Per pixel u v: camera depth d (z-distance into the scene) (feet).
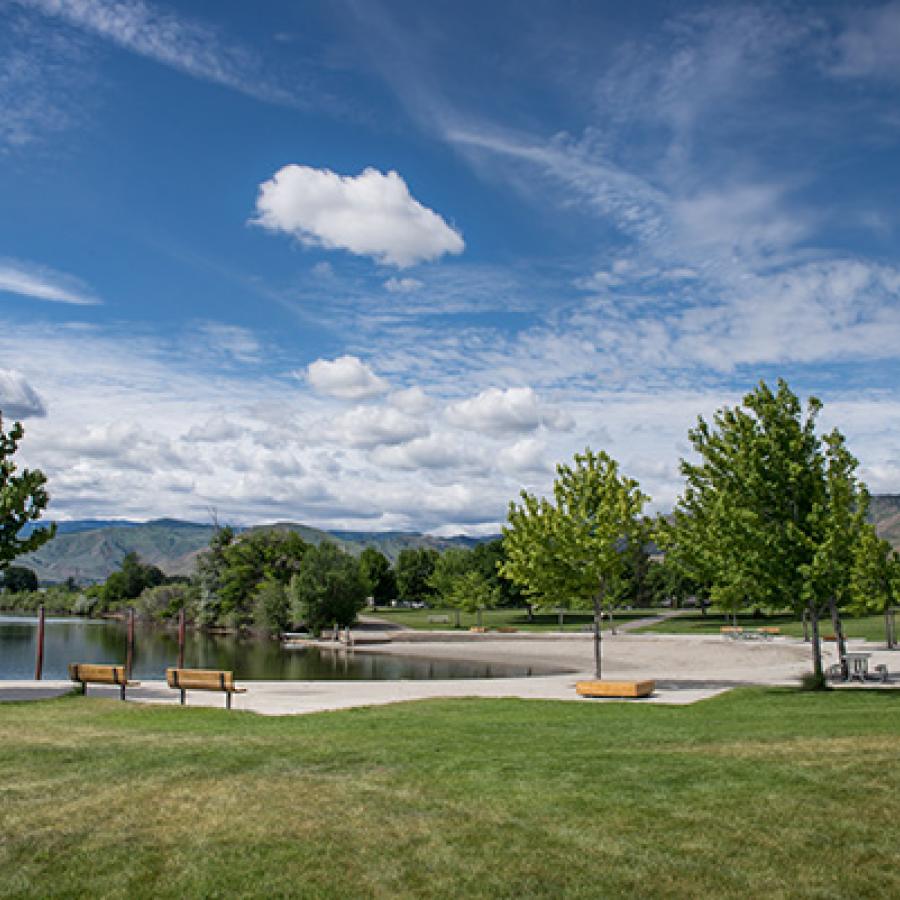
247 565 325.42
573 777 33.09
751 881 21.94
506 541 92.38
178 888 22.11
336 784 32.65
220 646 228.63
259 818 27.96
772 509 75.25
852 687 79.61
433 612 416.46
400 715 58.39
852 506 79.56
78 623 375.45
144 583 494.59
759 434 75.92
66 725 51.65
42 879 22.93
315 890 21.79
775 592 73.61
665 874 22.49
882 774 31.65
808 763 34.14
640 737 44.55
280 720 55.16
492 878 22.40
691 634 225.76
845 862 23.04
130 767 36.45
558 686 88.17
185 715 57.31
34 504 77.61
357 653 199.72
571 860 23.59
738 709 61.46
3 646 221.87
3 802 30.71
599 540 85.81
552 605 90.68
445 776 33.86
